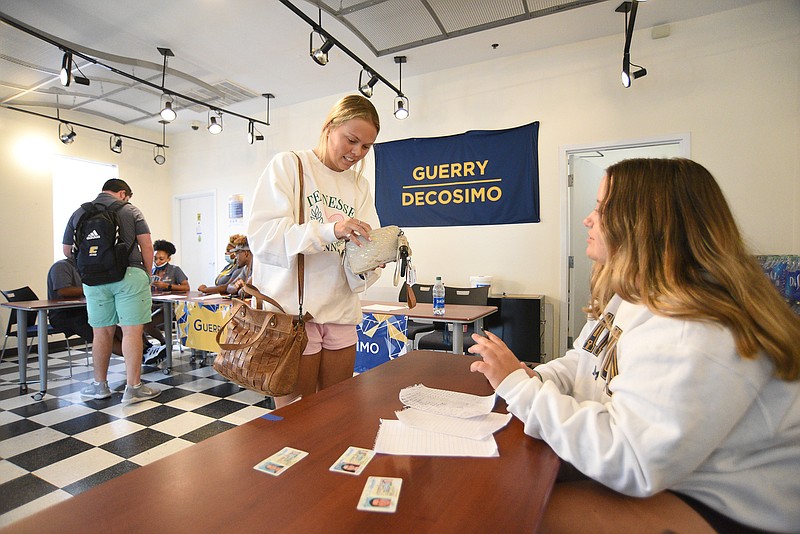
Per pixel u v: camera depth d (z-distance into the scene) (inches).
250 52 151.4
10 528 18.6
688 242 28.3
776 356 23.6
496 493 22.5
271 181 47.8
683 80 132.2
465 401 37.3
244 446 27.8
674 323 25.2
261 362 41.9
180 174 255.1
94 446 91.7
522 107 156.8
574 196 156.2
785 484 25.0
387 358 124.0
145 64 157.2
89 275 114.1
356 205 56.4
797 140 119.3
